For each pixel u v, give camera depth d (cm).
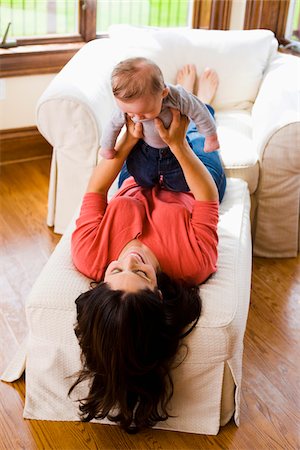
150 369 162
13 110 322
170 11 350
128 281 158
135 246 177
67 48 324
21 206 292
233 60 286
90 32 335
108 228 180
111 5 337
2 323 220
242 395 196
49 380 183
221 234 204
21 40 320
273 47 302
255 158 246
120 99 157
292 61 290
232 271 188
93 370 165
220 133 262
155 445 180
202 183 183
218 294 177
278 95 261
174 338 165
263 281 251
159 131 172
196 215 183
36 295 175
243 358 211
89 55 279
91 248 180
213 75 283
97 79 261
